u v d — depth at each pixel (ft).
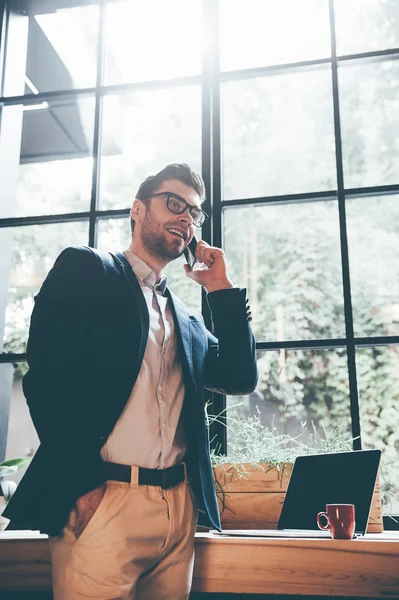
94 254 4.87
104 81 9.03
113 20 9.30
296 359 8.60
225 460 6.59
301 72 8.66
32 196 9.18
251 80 8.91
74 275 4.65
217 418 7.29
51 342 4.40
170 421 4.82
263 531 5.88
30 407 4.32
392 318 7.91
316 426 8.32
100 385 4.50
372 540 5.27
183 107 8.95
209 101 8.52
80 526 4.27
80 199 9.07
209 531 6.05
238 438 7.34
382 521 6.27
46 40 9.46
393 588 5.13
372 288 8.03
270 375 8.63
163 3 9.23
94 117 8.76
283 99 8.78
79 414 4.35
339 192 7.86
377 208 8.13
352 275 8.10
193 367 5.14
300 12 8.79
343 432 8.14
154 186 5.35
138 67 9.02
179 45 9.00
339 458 6.11
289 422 8.43
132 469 4.50
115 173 8.86
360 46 8.57
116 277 4.85
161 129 8.94
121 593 4.28
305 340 7.43
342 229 7.74
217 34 8.77
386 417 7.48
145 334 4.76
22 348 8.83
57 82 9.32
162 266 5.33
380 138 8.36
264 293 8.50
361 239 8.13
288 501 6.04
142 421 4.63
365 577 5.17
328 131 8.57
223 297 5.42
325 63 8.44
